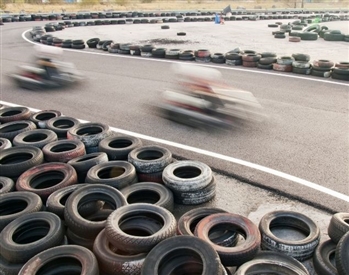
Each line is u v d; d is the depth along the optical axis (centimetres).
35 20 2430
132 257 233
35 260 229
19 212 290
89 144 435
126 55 1209
